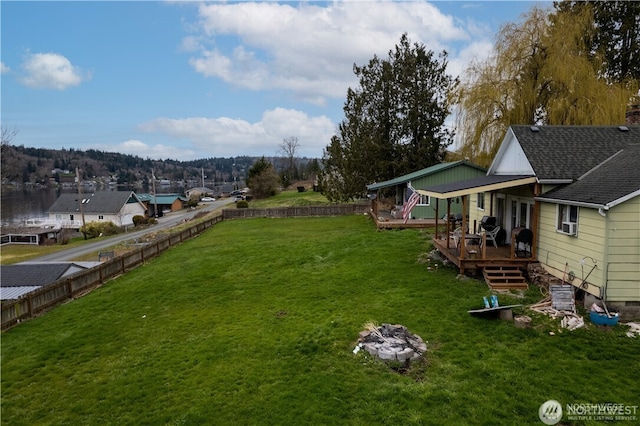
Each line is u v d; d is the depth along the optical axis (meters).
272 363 9.23
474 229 19.72
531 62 23.31
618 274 10.20
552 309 10.70
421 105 33.09
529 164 13.63
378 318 11.23
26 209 82.00
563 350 8.93
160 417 7.58
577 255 11.30
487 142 24.52
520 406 7.11
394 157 34.31
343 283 14.74
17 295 17.86
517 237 13.61
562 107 21.30
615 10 26.58
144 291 16.02
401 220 25.72
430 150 32.47
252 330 11.27
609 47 26.88
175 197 83.31
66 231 57.41
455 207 26.27
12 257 35.97
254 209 39.44
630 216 10.02
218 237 28.70
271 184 68.00
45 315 14.16
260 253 21.08
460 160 26.62
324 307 12.54
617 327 9.78
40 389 9.03
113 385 8.91
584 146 14.15
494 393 7.48
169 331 11.82
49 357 10.66
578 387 7.60
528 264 13.39
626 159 12.45
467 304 11.64
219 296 14.73
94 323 12.95
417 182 25.78
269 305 13.28
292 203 50.88
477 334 9.89
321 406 7.45
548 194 12.77
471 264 13.58
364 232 24.64
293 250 21.11
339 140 39.12
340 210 37.97
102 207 63.12
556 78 21.86
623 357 8.55
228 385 8.45
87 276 16.95
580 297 11.33
